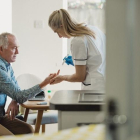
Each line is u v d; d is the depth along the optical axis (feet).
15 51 8.48
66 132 3.12
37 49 16.40
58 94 6.17
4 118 8.66
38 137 2.94
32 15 16.19
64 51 16.78
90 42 8.29
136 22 1.50
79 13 17.72
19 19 16.15
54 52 16.48
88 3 17.71
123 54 1.54
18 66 16.35
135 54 1.52
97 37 8.64
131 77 1.53
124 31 1.53
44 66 16.51
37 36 16.33
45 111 11.52
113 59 1.55
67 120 4.90
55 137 2.91
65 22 8.28
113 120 1.57
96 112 4.83
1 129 7.14
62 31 8.43
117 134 1.59
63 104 4.81
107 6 1.54
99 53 8.34
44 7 16.17
